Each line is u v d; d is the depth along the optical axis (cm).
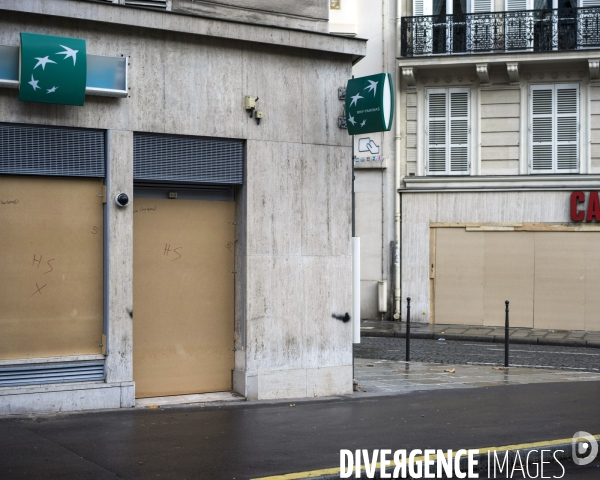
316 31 1145
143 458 748
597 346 2103
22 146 955
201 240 1101
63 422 902
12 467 701
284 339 1127
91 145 998
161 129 1038
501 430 907
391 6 2622
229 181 1099
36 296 970
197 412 991
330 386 1163
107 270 1003
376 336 2288
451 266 2545
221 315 1117
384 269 2617
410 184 2591
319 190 1159
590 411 1033
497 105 2534
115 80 997
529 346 2089
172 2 1085
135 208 1052
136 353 1053
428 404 1084
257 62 1110
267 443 824
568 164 2483
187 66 1057
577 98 2480
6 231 954
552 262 2445
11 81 927
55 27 966
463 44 2522
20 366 952
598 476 777
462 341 2186
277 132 1125
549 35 2467
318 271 1158
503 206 2497
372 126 1109
